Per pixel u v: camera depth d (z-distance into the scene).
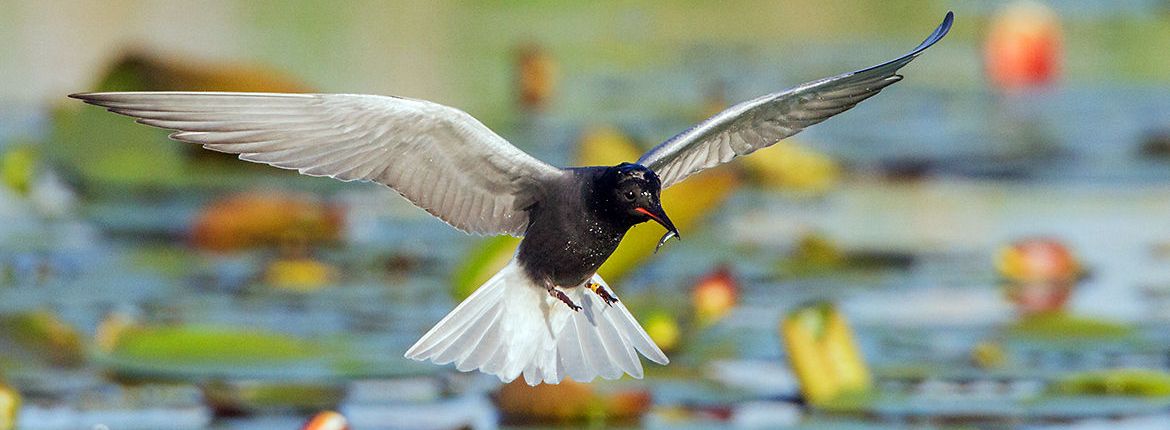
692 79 24.20
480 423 10.07
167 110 6.64
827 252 14.38
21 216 16.06
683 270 13.92
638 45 27.69
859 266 14.23
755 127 7.62
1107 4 30.52
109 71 17.97
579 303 7.64
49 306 12.73
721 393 10.55
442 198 7.30
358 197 17.20
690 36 28.73
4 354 11.39
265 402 10.42
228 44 24.52
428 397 10.61
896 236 15.40
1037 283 13.72
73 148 17.67
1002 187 17.73
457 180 7.29
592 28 29.39
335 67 23.19
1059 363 11.29
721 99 21.48
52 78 21.88
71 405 10.42
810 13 31.27
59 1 27.08
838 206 16.84
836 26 29.66
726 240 15.23
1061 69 25.89
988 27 28.84
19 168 16.61
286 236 15.16
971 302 13.05
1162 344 11.79
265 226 15.12
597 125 20.47
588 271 7.52
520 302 7.51
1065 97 23.61
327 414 8.88
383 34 26.84
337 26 27.28
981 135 20.83
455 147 7.17
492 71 23.97
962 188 17.78
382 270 14.13
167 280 13.70
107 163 17.56
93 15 26.11
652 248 12.31
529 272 7.50
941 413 9.99
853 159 19.31
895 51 26.61
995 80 24.31
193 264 14.34
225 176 17.67
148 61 17.95
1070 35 28.52
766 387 10.71
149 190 17.06
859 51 26.72
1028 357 11.41
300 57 23.69
